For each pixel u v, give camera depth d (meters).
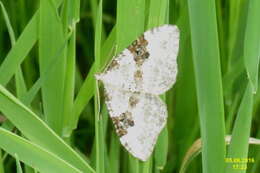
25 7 0.21
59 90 0.16
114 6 0.22
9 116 0.15
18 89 0.16
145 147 0.15
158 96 0.16
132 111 0.16
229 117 0.18
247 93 0.15
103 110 0.16
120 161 0.19
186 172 0.20
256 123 0.21
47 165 0.15
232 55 0.19
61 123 0.16
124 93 0.16
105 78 0.15
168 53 0.15
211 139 0.15
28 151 0.15
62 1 0.16
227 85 0.18
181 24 0.18
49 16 0.16
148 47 0.15
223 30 0.20
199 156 0.20
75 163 0.15
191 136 0.20
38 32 0.16
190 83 0.20
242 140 0.15
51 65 0.15
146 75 0.15
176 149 0.20
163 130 0.16
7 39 0.21
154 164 0.18
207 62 0.15
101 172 0.15
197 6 0.14
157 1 0.15
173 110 0.21
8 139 0.15
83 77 0.22
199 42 0.15
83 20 0.22
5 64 0.16
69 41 0.16
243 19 0.19
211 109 0.15
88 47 0.22
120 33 0.15
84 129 0.21
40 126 0.15
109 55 0.16
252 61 0.14
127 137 0.16
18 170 0.14
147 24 0.16
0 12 0.21
